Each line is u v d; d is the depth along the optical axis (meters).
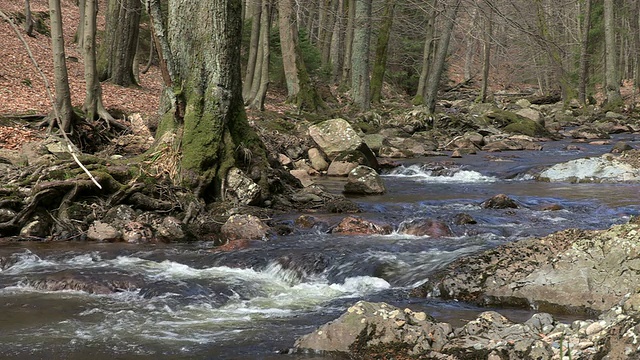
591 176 15.68
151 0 10.89
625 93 51.59
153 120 17.09
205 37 11.57
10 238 9.62
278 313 6.43
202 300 6.84
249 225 9.68
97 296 7.02
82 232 9.88
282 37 28.09
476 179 16.64
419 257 8.03
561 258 6.57
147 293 7.06
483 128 26.86
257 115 23.25
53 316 6.29
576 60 40.50
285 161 16.66
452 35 29.95
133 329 5.89
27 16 29.16
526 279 6.54
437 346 4.88
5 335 5.72
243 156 12.04
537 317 5.07
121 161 11.20
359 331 5.09
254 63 26.20
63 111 14.05
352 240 9.25
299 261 7.98
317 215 10.98
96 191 10.38
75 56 28.06
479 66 58.00
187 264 8.34
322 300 6.93
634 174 15.38
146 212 10.37
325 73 36.44
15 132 14.59
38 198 9.89
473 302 6.60
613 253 6.35
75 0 38.78
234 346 5.39
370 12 29.06
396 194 13.85
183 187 11.02
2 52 24.55
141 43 33.09
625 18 52.88
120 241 9.75
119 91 23.81
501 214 11.11
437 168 17.69
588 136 26.30
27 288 7.32
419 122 26.70
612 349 4.19
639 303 4.57
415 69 45.75
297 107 27.39
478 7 13.26
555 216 10.88
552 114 37.00
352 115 27.89
